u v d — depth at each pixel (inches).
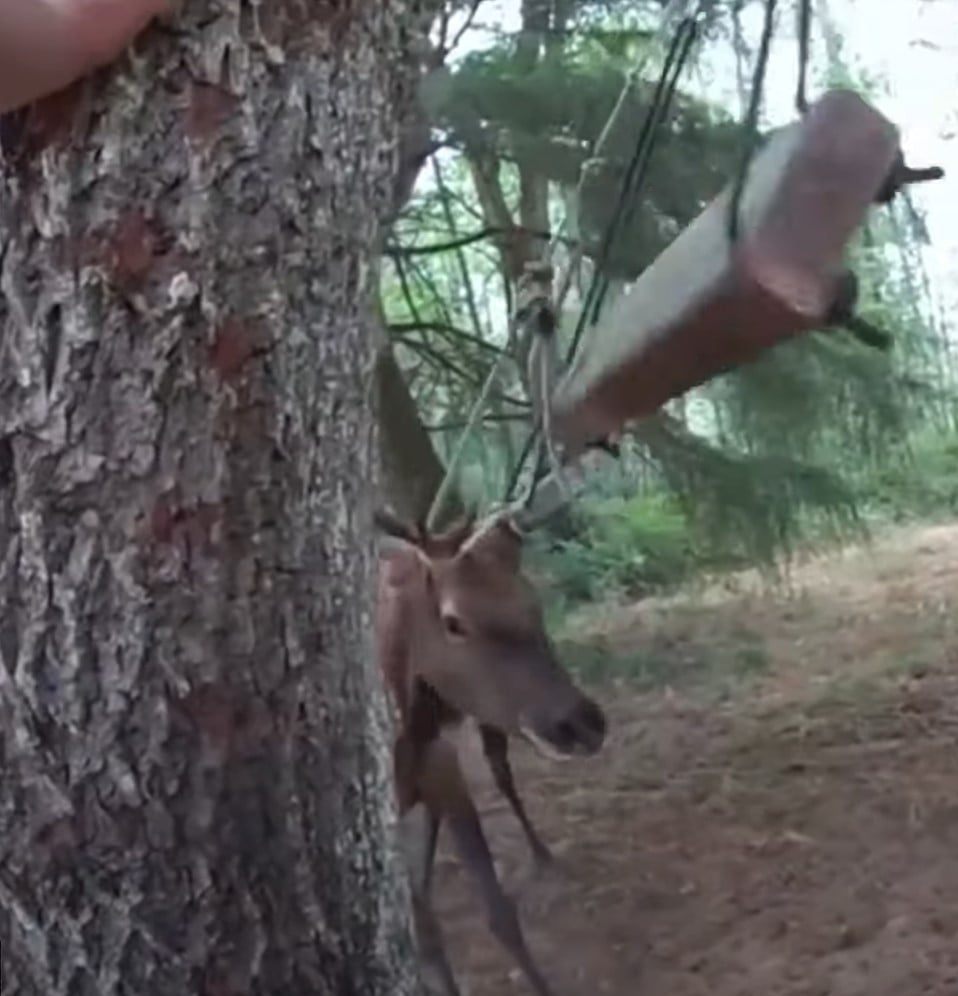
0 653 49.9
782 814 148.1
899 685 191.5
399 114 52.8
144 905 50.1
